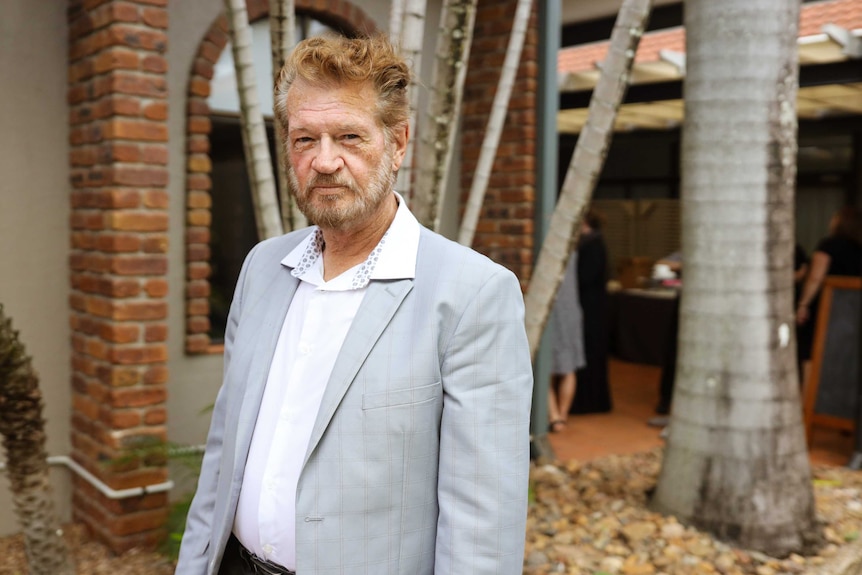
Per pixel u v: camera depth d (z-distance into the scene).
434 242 1.47
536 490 4.45
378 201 1.39
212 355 4.26
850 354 5.51
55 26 3.90
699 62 3.70
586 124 3.01
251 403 1.50
